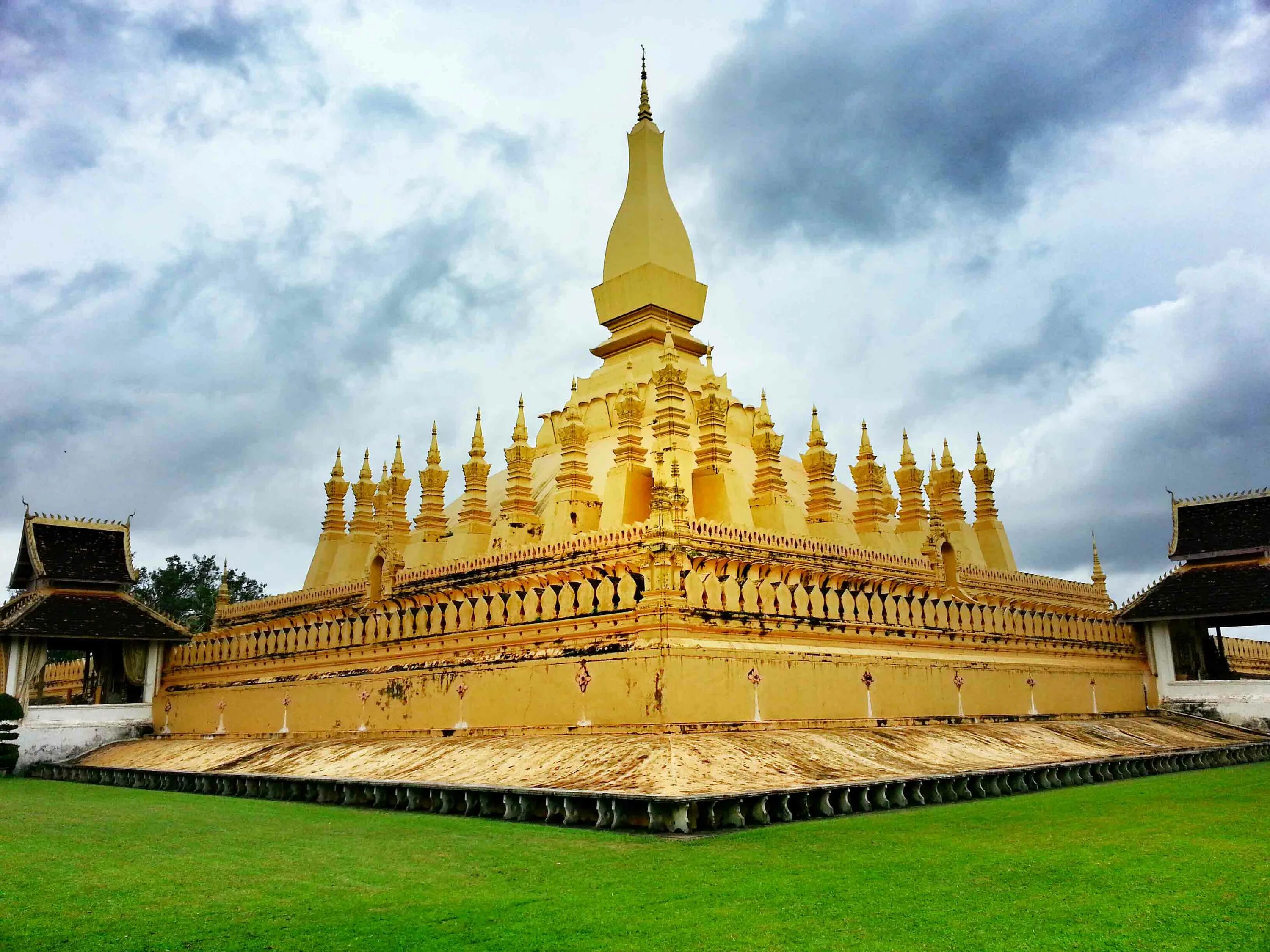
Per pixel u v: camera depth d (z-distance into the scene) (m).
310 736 23.50
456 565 22.36
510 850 10.91
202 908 8.25
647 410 28.52
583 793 12.77
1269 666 40.31
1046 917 7.63
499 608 20.02
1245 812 13.30
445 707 20.23
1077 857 9.98
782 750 15.62
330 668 24.00
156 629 29.31
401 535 31.02
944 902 8.14
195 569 55.41
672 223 32.31
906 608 22.50
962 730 20.61
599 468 27.19
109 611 29.16
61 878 9.58
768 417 26.45
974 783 16.05
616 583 18.20
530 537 25.88
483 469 27.88
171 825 13.65
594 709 17.22
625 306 31.83
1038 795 16.23
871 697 20.12
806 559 21.16
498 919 7.76
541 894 8.64
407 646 22.06
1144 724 26.09
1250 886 8.59
